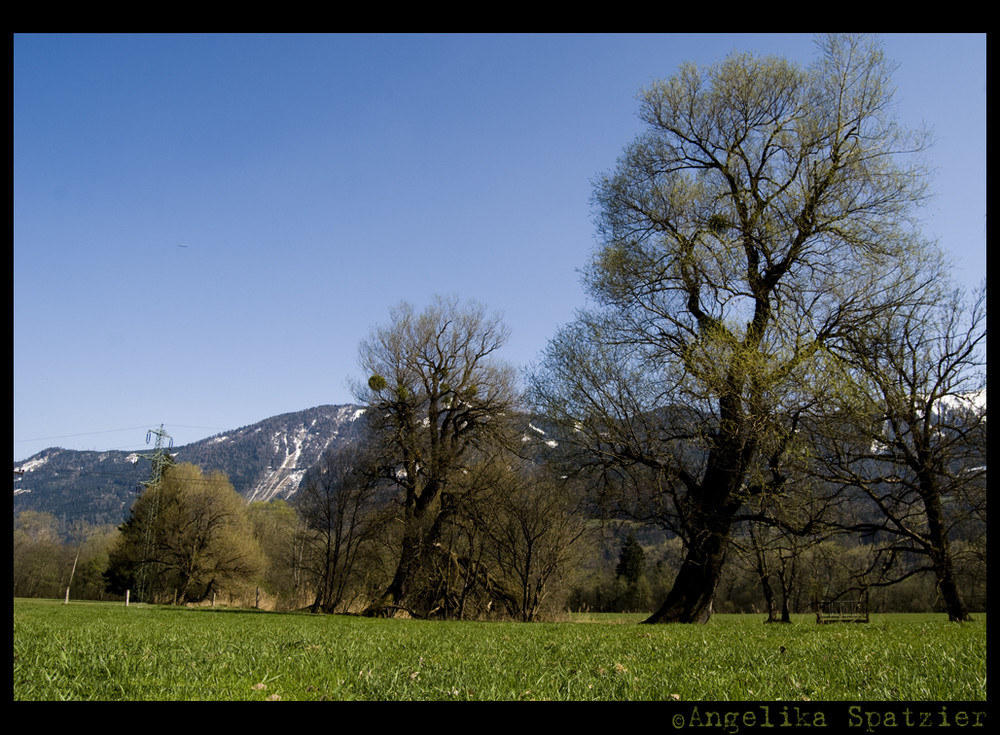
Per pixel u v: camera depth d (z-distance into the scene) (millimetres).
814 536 20078
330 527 39031
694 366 18828
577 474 21797
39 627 12016
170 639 9008
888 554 20375
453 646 9031
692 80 21562
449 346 32906
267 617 22219
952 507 19531
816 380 17719
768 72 20859
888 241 19719
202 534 58625
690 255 20703
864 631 12602
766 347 18641
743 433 18422
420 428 32406
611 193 22203
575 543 33031
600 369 21000
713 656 7426
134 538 58906
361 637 11023
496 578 33438
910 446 19891
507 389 32469
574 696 5035
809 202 20109
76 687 5055
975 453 19203
